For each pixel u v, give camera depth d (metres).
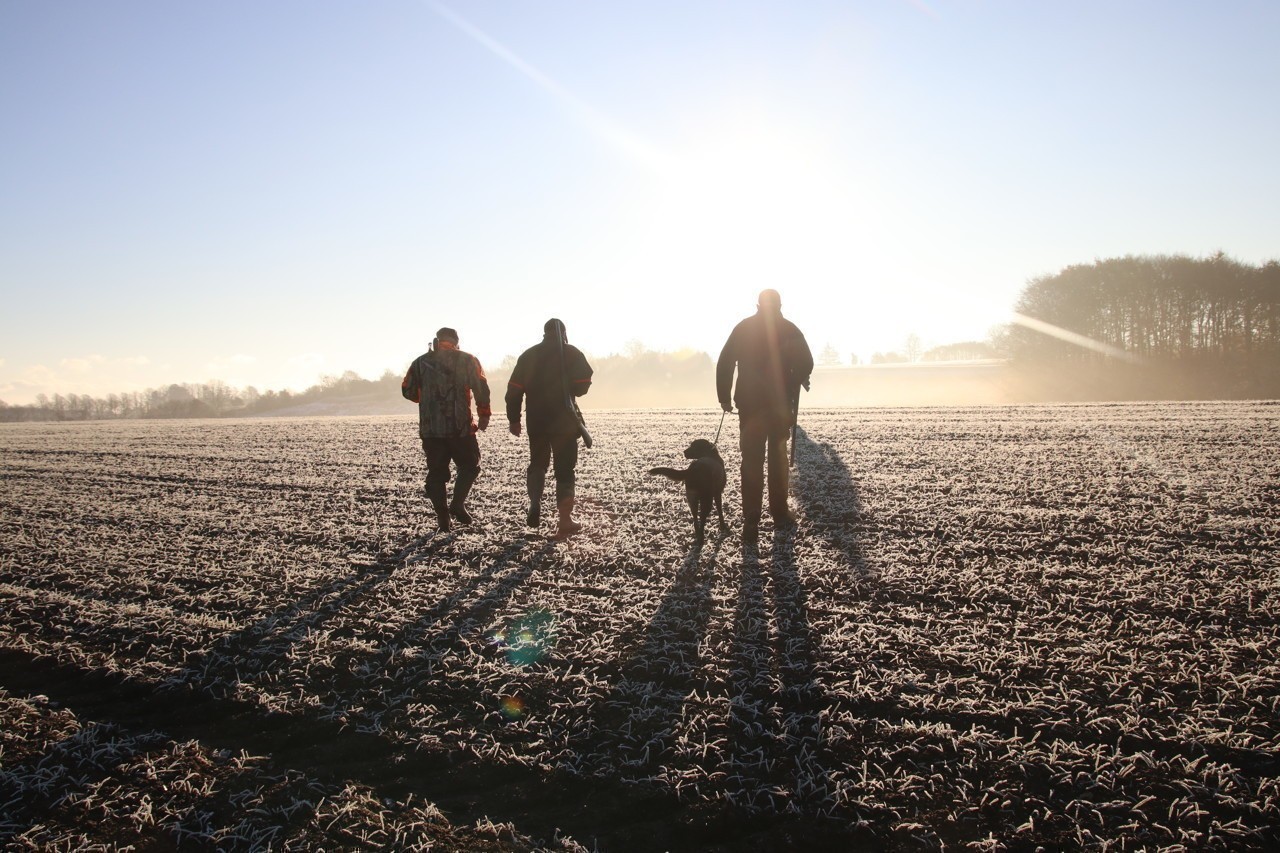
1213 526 6.61
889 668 4.25
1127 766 3.22
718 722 3.83
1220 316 52.44
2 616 5.96
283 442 18.59
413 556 7.03
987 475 9.55
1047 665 4.16
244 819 3.27
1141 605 4.91
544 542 7.29
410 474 12.15
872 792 3.20
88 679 4.76
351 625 5.39
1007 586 5.39
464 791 3.43
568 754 3.63
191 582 6.61
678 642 4.79
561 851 2.99
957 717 3.73
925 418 17.55
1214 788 3.07
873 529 7.18
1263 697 3.69
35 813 3.38
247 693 4.42
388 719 4.08
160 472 13.82
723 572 6.10
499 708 4.12
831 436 14.47
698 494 6.96
